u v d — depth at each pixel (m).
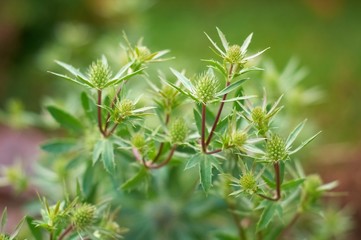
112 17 0.98
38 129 0.90
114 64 0.67
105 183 0.57
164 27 1.18
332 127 1.01
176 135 0.48
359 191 0.87
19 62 1.12
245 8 1.22
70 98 0.66
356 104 1.04
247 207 0.53
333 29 1.17
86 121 0.56
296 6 1.22
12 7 1.11
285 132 0.67
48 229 0.46
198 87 0.45
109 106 0.48
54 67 0.83
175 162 0.50
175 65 0.75
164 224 0.61
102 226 0.50
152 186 0.57
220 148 0.46
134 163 0.51
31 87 1.08
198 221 0.62
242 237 0.53
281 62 1.11
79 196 0.49
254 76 0.63
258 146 0.50
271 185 0.47
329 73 1.09
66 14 1.12
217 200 0.59
